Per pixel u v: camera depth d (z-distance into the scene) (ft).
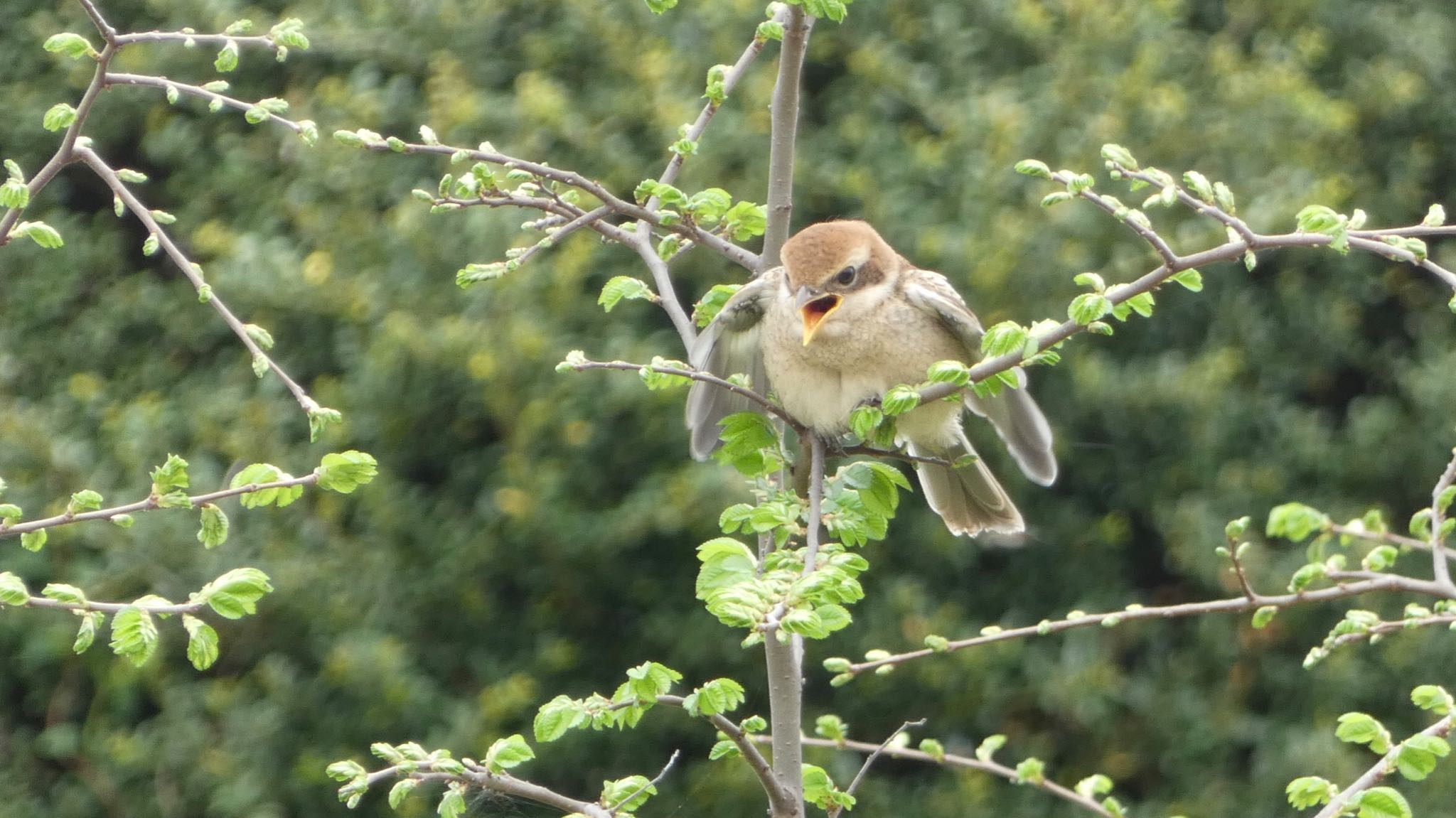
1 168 46.21
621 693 13.55
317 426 13.85
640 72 43.55
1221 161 44.45
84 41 14.57
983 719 44.50
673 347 41.65
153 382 43.52
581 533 41.19
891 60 45.01
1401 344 51.47
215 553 39.83
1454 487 14.26
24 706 42.22
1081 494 46.83
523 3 45.52
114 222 47.57
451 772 13.92
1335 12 50.21
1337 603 44.70
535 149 42.14
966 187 42.83
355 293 41.50
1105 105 44.29
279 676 40.65
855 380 19.84
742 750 13.57
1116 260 42.34
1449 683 43.70
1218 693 45.24
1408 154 49.73
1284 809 43.19
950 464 16.11
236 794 39.58
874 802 43.86
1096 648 45.16
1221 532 43.78
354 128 43.16
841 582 12.23
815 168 43.39
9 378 42.88
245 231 44.80
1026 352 13.34
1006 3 46.14
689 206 16.56
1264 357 46.93
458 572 42.06
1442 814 41.11
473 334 40.52
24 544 13.76
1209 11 51.62
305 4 45.52
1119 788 46.50
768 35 16.42
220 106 14.97
